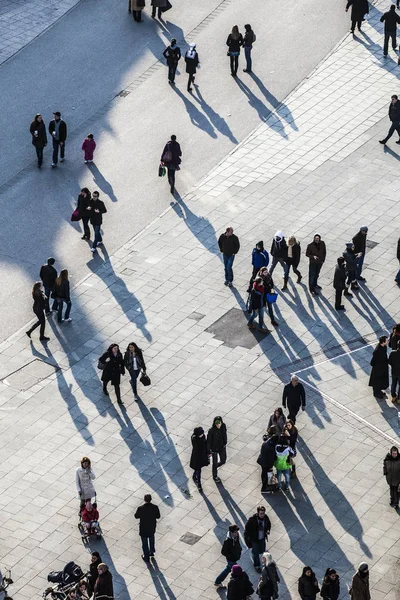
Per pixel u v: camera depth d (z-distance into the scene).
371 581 51.44
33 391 63.06
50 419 61.16
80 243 74.62
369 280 70.75
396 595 50.78
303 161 81.62
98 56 93.94
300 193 78.44
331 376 63.47
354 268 68.88
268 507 55.50
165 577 51.94
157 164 82.00
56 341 66.56
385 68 91.44
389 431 59.84
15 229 75.94
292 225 75.38
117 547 53.59
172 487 56.84
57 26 97.88
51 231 75.81
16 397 62.62
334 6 99.38
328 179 79.75
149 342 66.19
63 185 80.19
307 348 65.56
